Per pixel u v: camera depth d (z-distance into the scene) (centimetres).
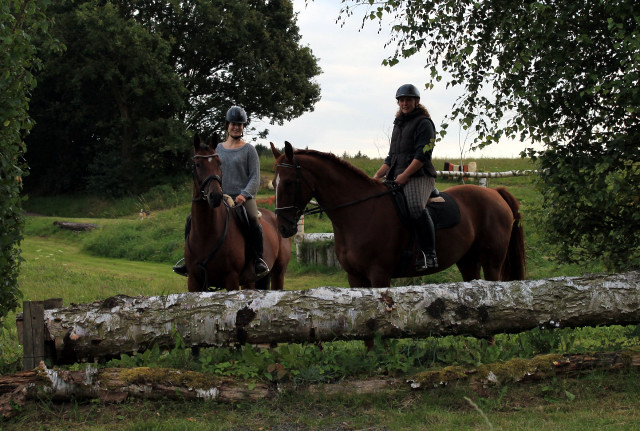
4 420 432
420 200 610
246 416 440
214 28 3384
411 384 472
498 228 707
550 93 548
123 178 3438
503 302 518
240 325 490
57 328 482
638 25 479
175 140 3306
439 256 653
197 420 432
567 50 532
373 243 600
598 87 502
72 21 3186
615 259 582
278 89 3581
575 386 479
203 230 613
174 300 498
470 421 421
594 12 527
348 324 496
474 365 507
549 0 523
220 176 607
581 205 575
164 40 3288
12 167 526
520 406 452
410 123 629
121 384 454
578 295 528
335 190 609
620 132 542
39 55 3133
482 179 1606
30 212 3353
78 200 3484
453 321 509
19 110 524
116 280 1274
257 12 3562
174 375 461
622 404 445
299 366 494
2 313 540
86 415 439
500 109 564
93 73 3186
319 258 1505
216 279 634
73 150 3794
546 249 636
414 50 552
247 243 672
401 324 503
